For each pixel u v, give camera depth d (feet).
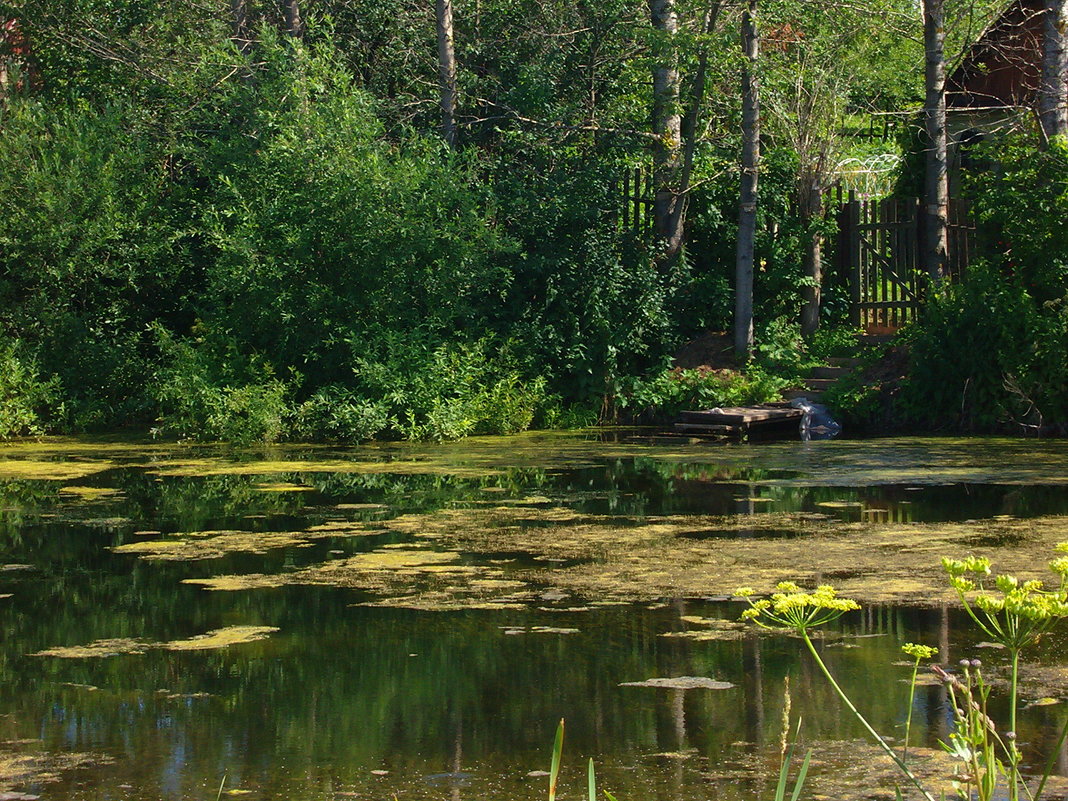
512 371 61.93
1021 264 58.49
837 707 17.57
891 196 75.56
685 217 69.77
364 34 80.33
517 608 23.89
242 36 80.23
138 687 19.39
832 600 10.48
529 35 76.28
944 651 20.24
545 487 40.88
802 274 67.92
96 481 44.06
